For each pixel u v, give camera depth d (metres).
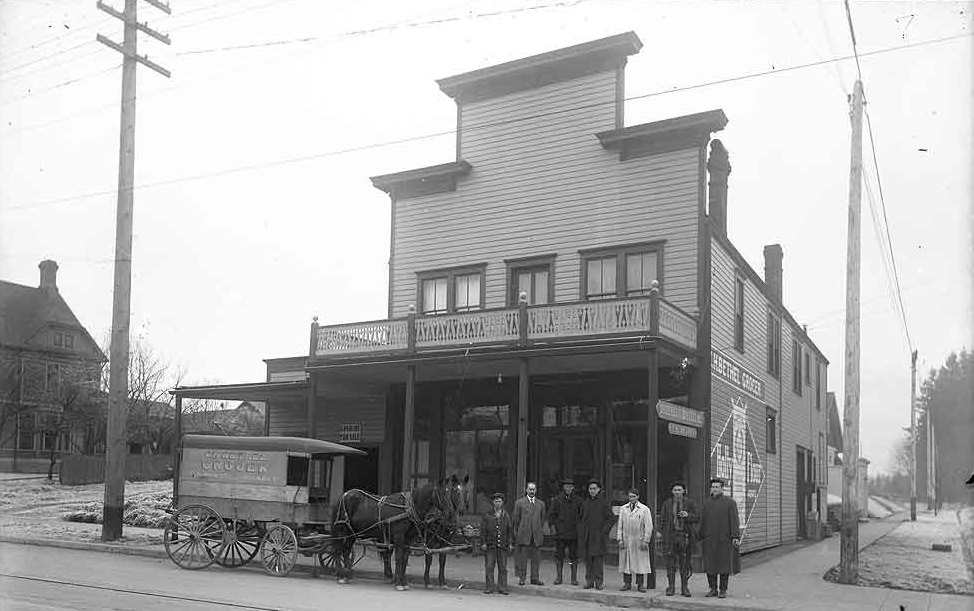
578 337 19.12
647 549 15.20
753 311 26.05
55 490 36.41
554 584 15.89
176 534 17.42
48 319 55.62
